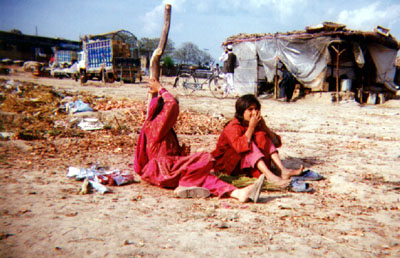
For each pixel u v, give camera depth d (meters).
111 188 3.99
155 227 2.80
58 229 2.62
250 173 4.28
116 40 25.67
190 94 18.72
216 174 4.43
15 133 6.67
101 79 26.83
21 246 2.29
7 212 2.91
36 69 28.88
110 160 5.40
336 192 4.07
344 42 17.09
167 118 3.89
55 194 3.56
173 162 3.98
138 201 3.51
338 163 5.60
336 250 2.50
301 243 2.60
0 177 4.02
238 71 20.64
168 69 49.34
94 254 2.25
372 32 17.91
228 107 13.27
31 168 4.60
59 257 2.18
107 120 8.65
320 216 3.24
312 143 7.38
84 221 2.83
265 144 4.27
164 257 2.27
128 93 15.91
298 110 13.94
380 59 18.94
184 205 3.44
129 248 2.37
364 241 2.68
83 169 4.46
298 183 4.16
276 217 3.18
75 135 7.20
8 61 24.22
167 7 4.90
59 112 9.38
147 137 4.05
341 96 17.42
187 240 2.56
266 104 16.06
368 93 18.30
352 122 11.05
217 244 2.51
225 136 4.33
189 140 7.34
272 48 18.77
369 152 6.53
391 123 11.02
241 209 3.38
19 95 11.13
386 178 4.71
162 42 4.78
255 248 2.47
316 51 17.27
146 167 4.02
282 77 18.75
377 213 3.38
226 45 21.61
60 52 39.09
